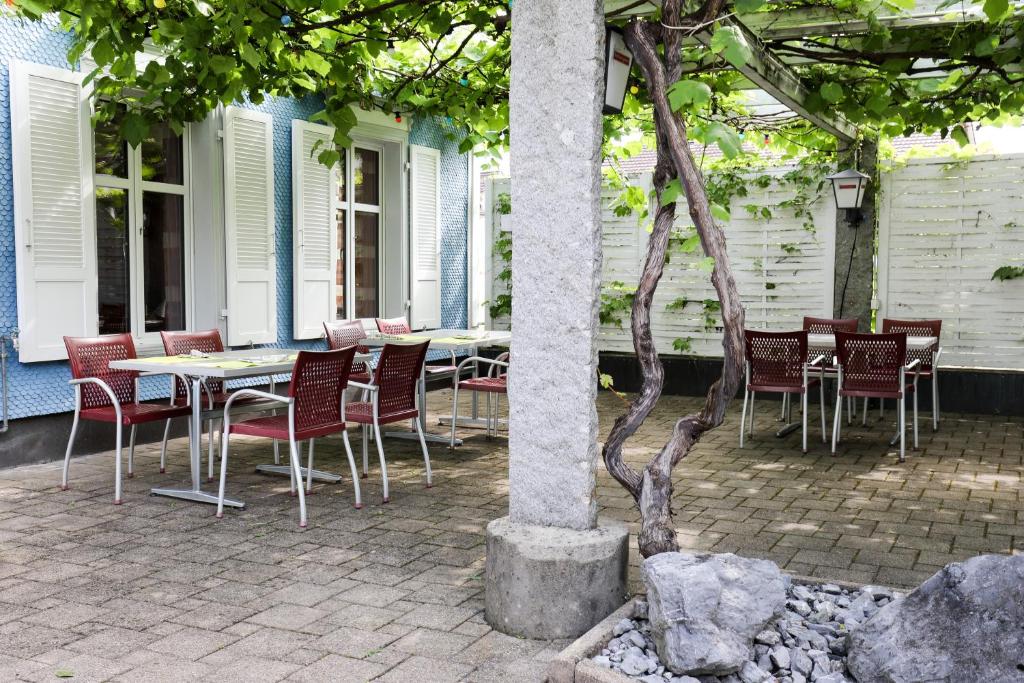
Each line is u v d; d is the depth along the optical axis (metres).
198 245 7.89
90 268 6.79
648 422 8.62
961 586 2.81
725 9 5.23
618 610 3.27
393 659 3.19
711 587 2.86
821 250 9.99
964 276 9.39
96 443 6.92
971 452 7.16
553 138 3.38
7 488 5.71
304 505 4.88
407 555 4.41
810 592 3.49
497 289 11.77
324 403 5.15
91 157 6.81
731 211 10.37
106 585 3.95
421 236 10.47
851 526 5.00
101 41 4.97
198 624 3.51
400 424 8.20
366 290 10.10
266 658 3.20
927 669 2.70
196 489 5.43
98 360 5.84
